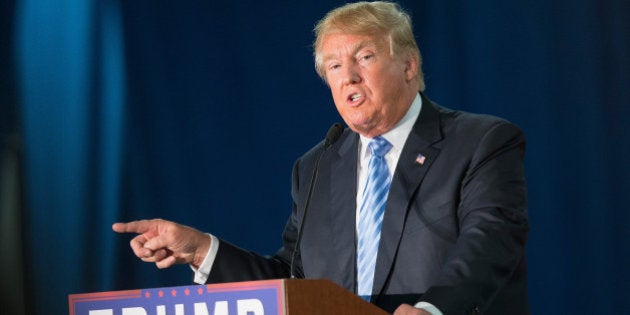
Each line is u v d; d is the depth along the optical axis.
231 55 15.71
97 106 15.59
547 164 13.49
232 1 15.77
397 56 7.54
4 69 15.24
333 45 7.55
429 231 7.08
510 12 13.88
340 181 7.83
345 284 7.40
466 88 14.24
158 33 15.77
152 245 7.19
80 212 15.41
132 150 15.57
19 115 15.27
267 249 15.38
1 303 15.07
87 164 15.50
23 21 15.38
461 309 6.17
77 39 15.63
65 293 15.30
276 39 15.57
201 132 15.67
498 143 7.20
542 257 13.49
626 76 12.99
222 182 15.57
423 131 7.53
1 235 15.16
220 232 15.54
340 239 7.57
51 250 15.32
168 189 15.59
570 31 13.41
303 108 15.38
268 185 15.44
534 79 13.65
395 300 7.05
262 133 15.52
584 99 13.27
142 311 5.83
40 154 15.34
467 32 14.23
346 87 7.48
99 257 15.40
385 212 7.30
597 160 13.15
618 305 12.93
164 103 15.67
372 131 7.64
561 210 13.40
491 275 6.41
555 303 13.40
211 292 5.52
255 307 5.31
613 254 12.99
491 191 6.95
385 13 7.59
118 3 15.69
